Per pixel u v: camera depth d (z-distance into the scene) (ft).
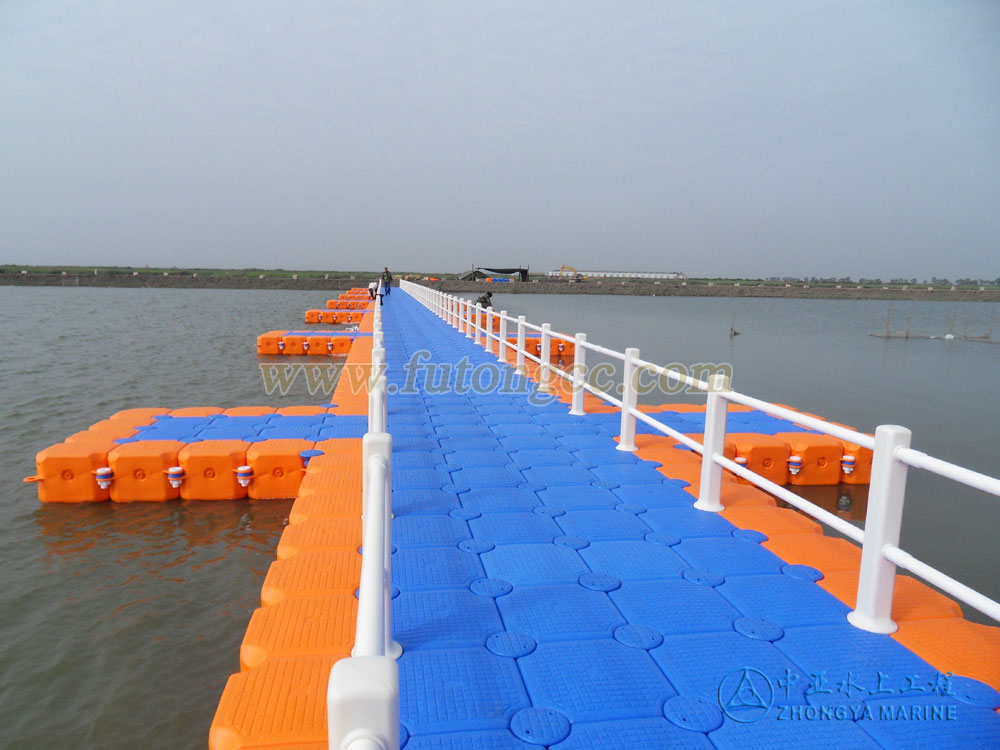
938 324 210.79
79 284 305.73
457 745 8.88
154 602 20.79
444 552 15.56
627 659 11.07
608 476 22.03
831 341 133.39
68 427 43.42
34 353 80.18
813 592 13.71
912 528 28.73
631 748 8.91
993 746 9.01
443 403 35.37
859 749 8.96
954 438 48.21
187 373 66.90
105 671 17.31
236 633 19.16
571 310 221.25
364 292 203.51
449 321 84.38
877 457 11.85
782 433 33.68
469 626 12.10
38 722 15.40
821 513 13.32
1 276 302.45
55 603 20.59
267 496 28.22
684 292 387.75
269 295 248.93
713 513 18.51
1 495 28.94
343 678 4.45
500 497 19.71
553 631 11.96
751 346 118.01
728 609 12.92
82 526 25.99
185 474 27.89
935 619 12.54
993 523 29.27
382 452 11.09
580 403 32.35
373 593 6.85
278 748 9.06
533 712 9.60
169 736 15.05
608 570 14.67
